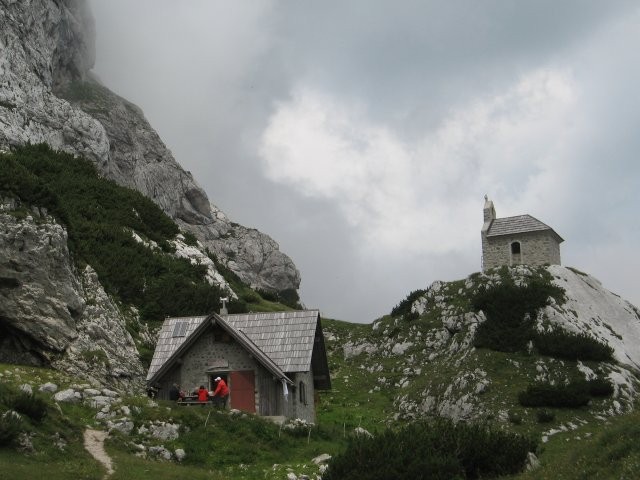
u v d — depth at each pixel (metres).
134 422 33.38
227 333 42.31
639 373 62.53
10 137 81.56
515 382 58.03
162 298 60.09
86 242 61.75
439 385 60.75
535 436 49.25
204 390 39.25
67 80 148.25
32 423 29.16
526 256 85.00
